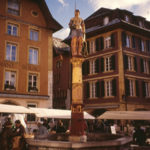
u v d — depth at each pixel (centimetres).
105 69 3183
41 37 2583
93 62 3388
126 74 2986
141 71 3219
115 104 2952
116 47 3078
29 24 2505
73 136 785
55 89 4012
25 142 751
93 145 592
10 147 850
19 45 2392
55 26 2664
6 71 2273
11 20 2375
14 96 2230
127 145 747
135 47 3234
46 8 2575
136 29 3234
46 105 2461
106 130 1867
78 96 829
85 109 3328
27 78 2386
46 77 2530
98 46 3331
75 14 932
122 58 2995
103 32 3284
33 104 2381
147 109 3166
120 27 3067
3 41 2288
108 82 3130
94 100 3247
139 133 1182
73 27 905
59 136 931
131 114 1495
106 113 1625
